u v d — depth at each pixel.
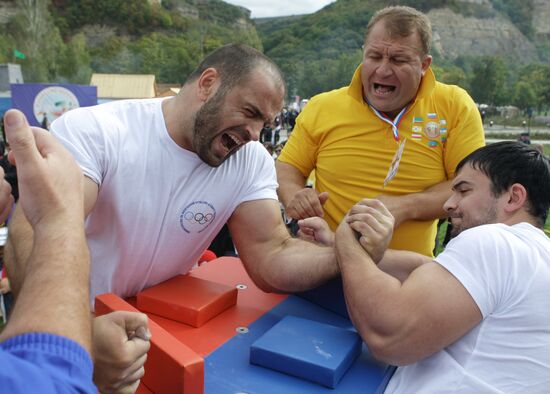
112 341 0.92
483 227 1.32
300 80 57.00
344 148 2.31
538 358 1.21
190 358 1.03
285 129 25.25
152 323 1.19
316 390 1.18
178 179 1.58
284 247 1.66
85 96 11.09
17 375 0.52
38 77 44.91
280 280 1.59
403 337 1.21
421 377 1.27
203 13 119.94
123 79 33.44
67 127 1.46
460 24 103.12
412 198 2.17
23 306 0.64
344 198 2.35
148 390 1.14
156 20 91.94
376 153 2.27
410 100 2.23
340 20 97.25
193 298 1.48
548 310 1.22
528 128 36.56
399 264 1.64
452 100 2.23
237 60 1.44
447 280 1.23
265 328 1.45
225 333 1.40
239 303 1.62
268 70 1.45
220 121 1.46
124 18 89.69
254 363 1.26
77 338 0.62
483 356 1.23
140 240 1.58
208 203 1.64
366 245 1.37
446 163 2.30
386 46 2.08
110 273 1.63
